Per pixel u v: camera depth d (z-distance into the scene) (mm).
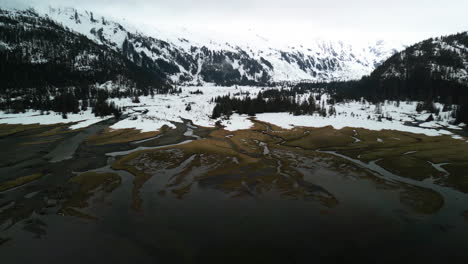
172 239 29547
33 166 55812
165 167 56062
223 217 34625
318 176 51688
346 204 38844
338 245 28797
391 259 26453
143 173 51656
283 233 31031
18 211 35281
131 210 36000
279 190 44125
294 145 83125
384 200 40375
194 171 53781
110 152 69438
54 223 32312
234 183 47156
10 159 61531
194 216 34719
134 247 28031
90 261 25844
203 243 28922
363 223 33375
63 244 28281
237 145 81250
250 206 37969
